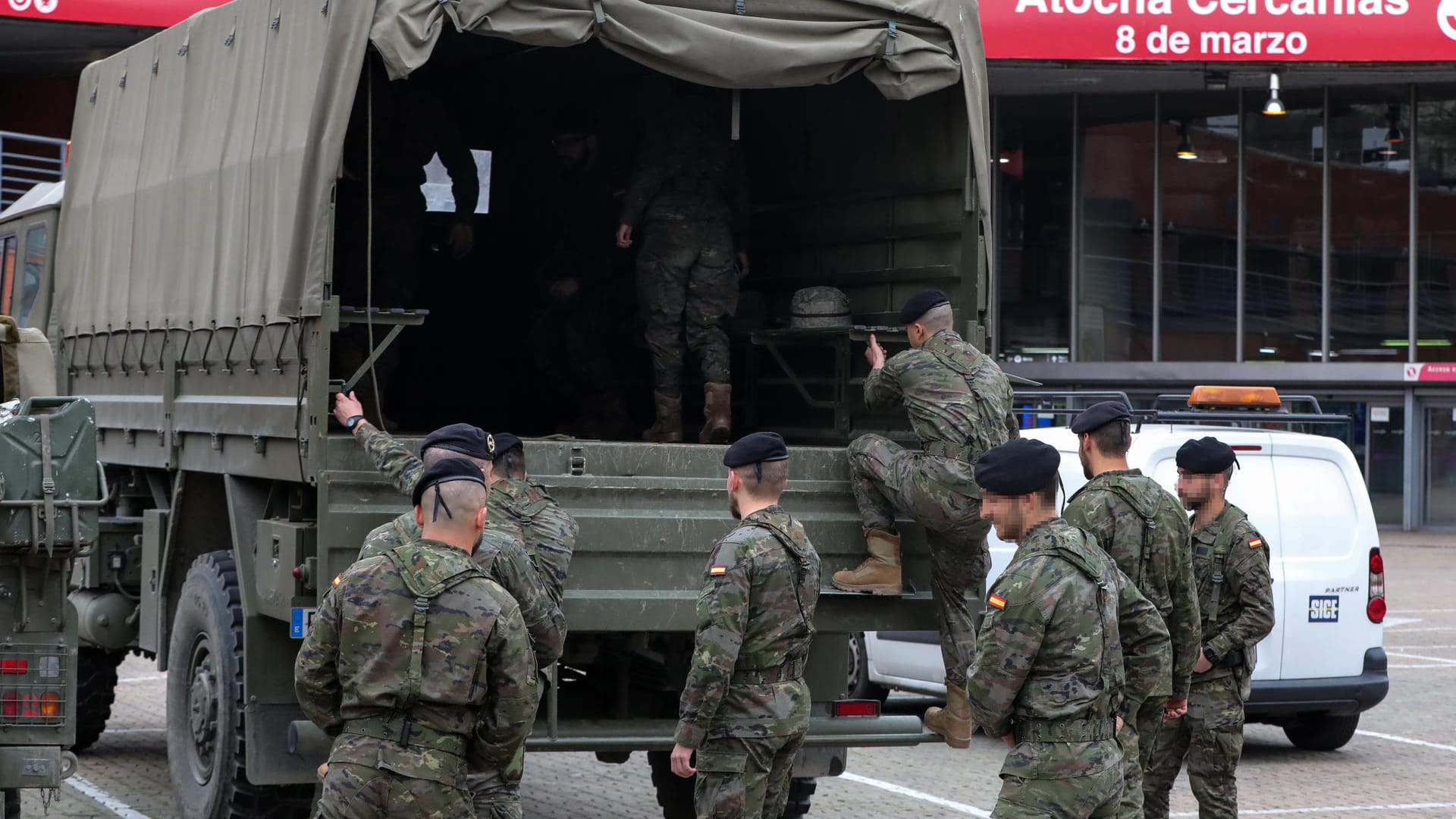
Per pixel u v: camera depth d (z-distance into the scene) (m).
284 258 9.67
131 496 13.73
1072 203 47.50
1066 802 7.25
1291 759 15.49
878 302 12.20
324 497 9.08
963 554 10.13
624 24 9.77
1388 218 46.03
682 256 12.34
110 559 13.36
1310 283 46.66
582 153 14.87
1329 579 15.16
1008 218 48.00
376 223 12.37
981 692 7.36
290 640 10.22
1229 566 10.50
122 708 17.72
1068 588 7.32
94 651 14.52
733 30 10.10
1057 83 44.62
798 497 10.21
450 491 6.73
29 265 15.48
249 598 10.21
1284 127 46.41
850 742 10.05
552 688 9.38
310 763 10.12
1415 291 45.97
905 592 10.37
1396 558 39.38
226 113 11.01
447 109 13.99
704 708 8.14
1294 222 46.53
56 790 9.69
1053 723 7.32
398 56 9.15
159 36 12.58
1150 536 9.52
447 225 15.68
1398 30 37.09
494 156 15.71
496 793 7.62
